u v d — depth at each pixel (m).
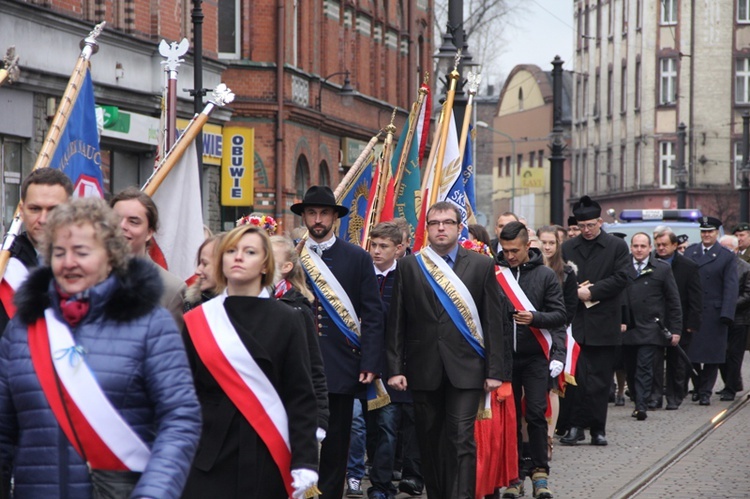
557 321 11.59
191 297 7.92
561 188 29.64
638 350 17.73
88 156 8.59
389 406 11.40
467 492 10.16
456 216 10.32
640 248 17.81
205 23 28.25
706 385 19.92
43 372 5.29
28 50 20.27
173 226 9.41
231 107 31.52
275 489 7.01
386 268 12.06
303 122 34.34
